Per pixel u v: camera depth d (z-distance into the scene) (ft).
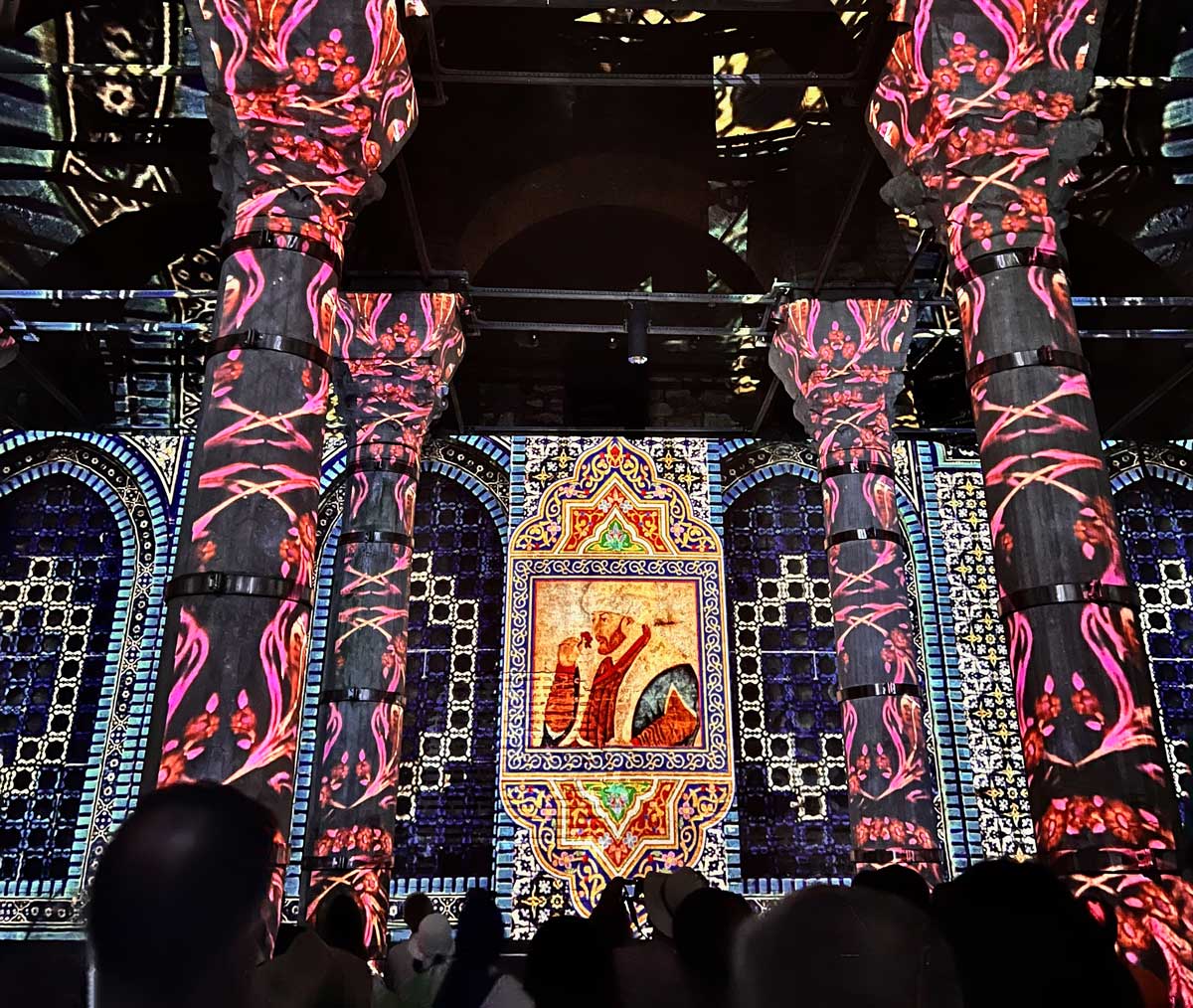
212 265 28.30
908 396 32.86
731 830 31.24
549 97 23.61
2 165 24.81
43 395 32.17
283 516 14.42
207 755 13.24
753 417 34.68
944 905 3.77
